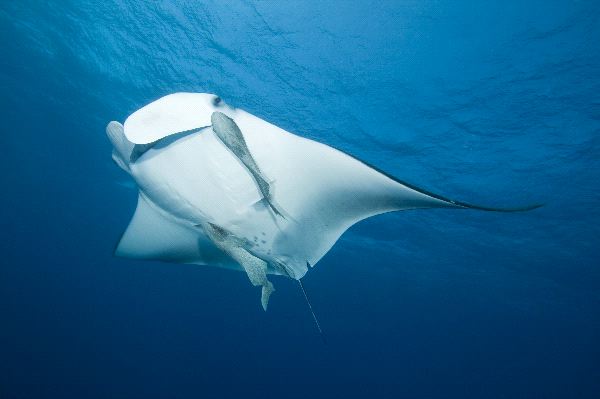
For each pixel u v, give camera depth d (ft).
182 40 23.40
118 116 34.53
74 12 23.71
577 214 32.94
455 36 19.08
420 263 53.31
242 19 20.88
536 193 30.91
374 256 53.98
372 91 23.89
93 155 42.73
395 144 28.71
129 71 27.89
